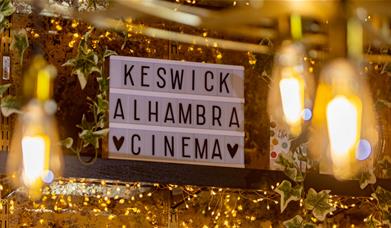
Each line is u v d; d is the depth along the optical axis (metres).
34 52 4.48
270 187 4.68
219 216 4.66
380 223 4.85
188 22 4.78
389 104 5.09
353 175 4.82
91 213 4.43
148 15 4.70
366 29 4.93
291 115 3.86
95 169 4.39
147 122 4.58
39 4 4.52
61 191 4.40
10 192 4.29
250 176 4.64
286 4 4.15
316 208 4.73
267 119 4.80
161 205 4.56
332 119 3.53
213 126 4.70
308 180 4.75
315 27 4.87
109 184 4.48
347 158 3.52
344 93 3.63
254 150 4.75
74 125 4.45
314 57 4.90
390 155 5.00
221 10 4.79
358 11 4.01
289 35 4.22
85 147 4.43
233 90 4.77
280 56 4.07
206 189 4.65
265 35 4.81
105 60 4.58
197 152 4.64
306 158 4.80
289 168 4.73
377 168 4.95
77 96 4.49
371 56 5.11
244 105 4.77
